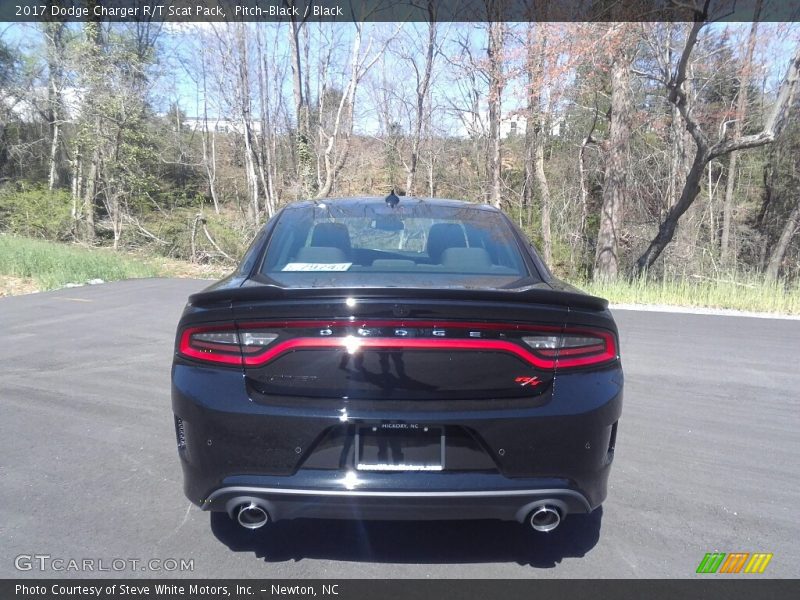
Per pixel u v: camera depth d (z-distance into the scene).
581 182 23.70
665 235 17.36
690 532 3.13
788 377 5.91
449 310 2.56
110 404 4.86
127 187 22.83
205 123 30.19
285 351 2.57
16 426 4.37
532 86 15.65
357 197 4.28
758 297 10.36
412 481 2.52
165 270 17.12
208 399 2.59
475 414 2.53
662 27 14.38
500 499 2.54
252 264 3.34
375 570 2.78
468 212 3.93
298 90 19.86
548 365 2.64
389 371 2.56
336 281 2.96
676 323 8.59
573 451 2.60
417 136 24.31
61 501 3.31
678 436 4.42
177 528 3.08
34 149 29.22
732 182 24.48
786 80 14.38
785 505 3.43
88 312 8.72
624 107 17.53
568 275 22.91
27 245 15.58
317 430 2.53
